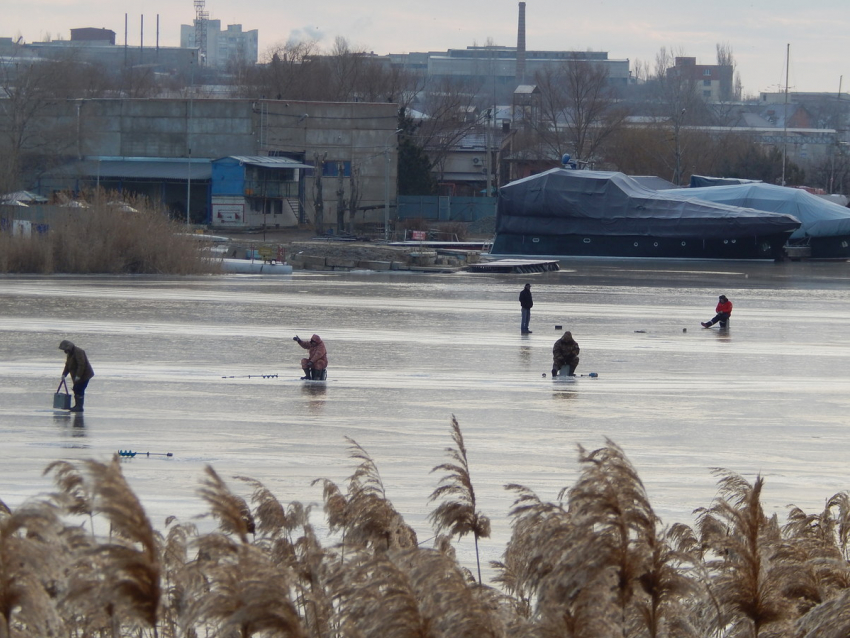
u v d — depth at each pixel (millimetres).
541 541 21641
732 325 146625
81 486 23766
